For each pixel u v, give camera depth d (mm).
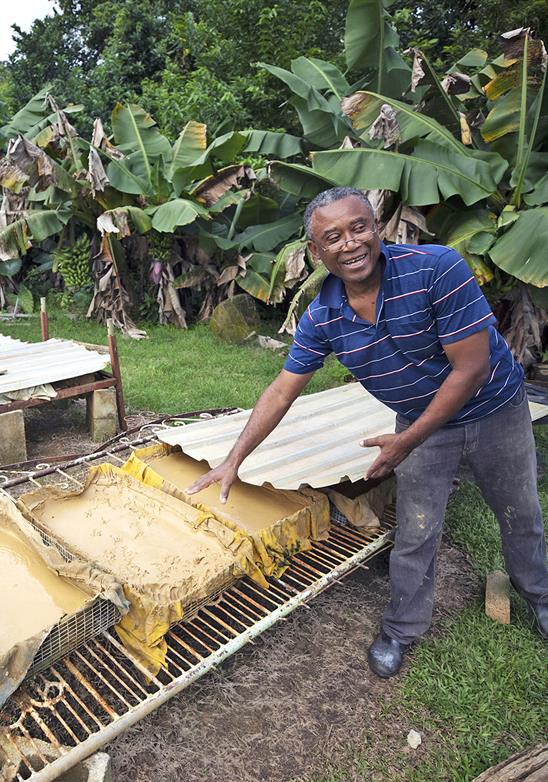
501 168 5082
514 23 8336
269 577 2553
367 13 6023
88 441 4949
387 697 2305
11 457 4348
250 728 2152
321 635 2623
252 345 8633
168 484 2926
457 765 2021
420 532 2254
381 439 1950
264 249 9281
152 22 16641
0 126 12289
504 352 2123
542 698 2275
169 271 9797
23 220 9008
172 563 2354
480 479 2314
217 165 10133
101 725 1787
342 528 2941
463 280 1775
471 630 2629
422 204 4812
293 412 3725
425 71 5199
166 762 2008
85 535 2578
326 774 1990
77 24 19453
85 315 10422
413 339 1904
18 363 4887
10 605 2094
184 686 1968
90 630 2018
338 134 6781
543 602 2555
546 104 4887
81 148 9461
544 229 4387
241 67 13000
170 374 6762
